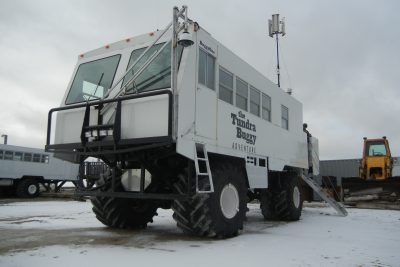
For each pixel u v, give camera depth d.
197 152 6.16
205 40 6.43
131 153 6.07
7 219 9.52
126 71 6.21
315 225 8.81
